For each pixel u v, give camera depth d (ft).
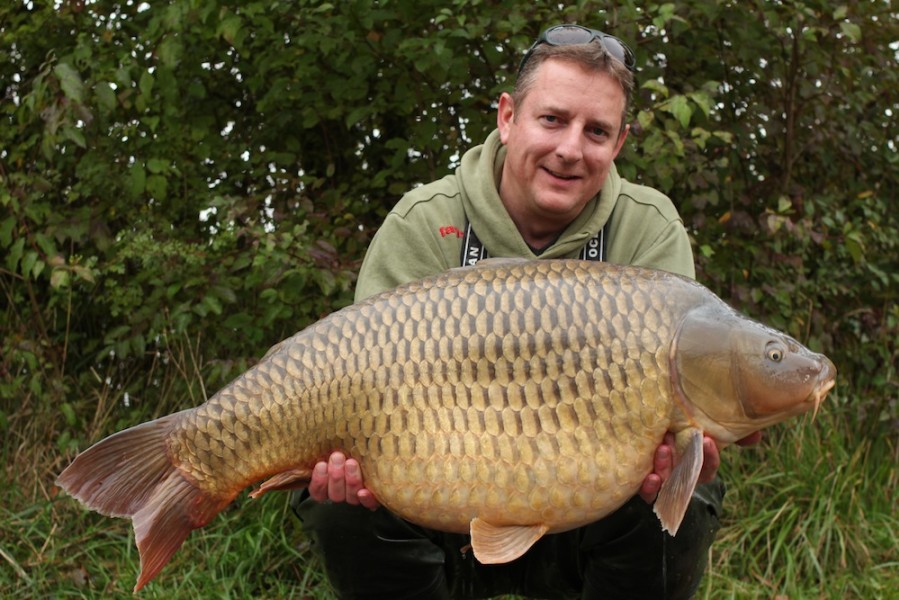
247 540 9.19
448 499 5.41
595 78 6.52
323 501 6.20
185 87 10.98
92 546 9.16
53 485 10.02
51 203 11.16
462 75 10.19
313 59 10.55
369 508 5.80
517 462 5.32
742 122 11.20
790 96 11.00
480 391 5.33
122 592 8.56
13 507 9.75
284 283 10.02
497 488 5.35
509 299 5.39
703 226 10.60
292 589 8.98
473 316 5.38
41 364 10.52
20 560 9.14
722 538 9.58
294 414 5.51
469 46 10.65
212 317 10.50
